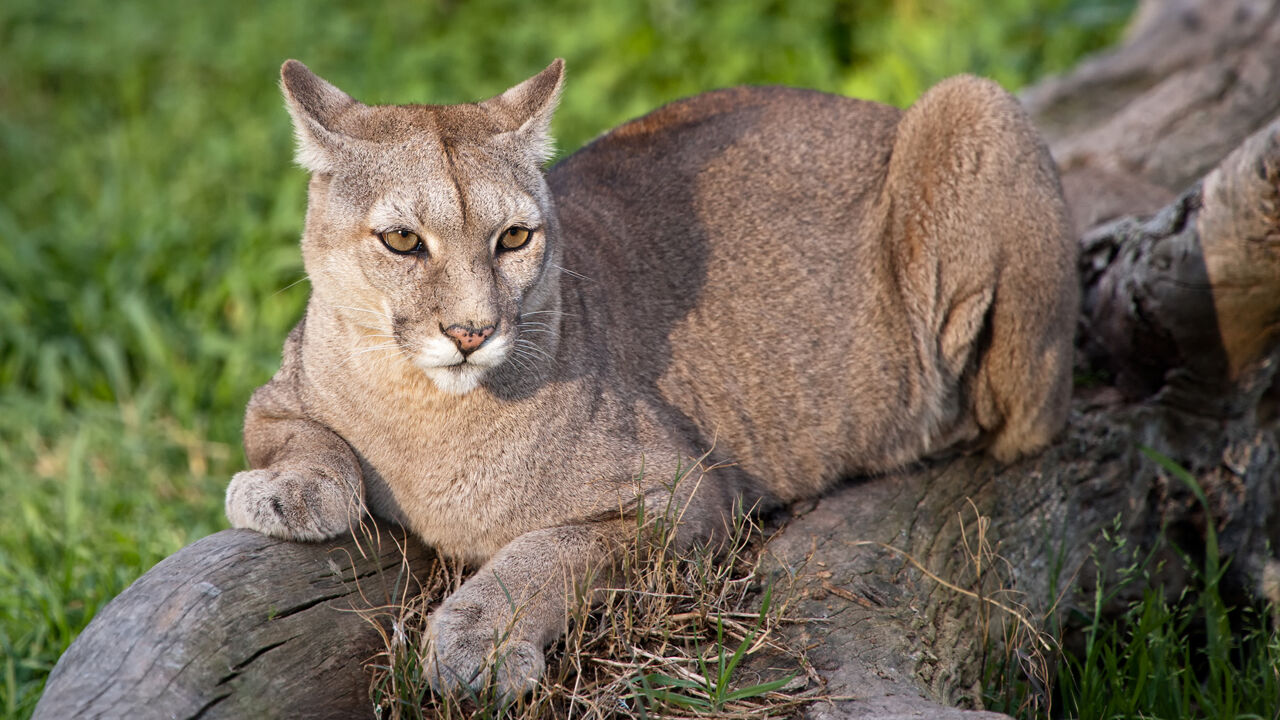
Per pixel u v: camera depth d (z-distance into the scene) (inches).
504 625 247.3
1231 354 345.1
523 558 261.0
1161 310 346.3
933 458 337.7
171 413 467.2
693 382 304.3
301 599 250.4
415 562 278.1
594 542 269.1
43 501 407.5
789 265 318.3
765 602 259.4
